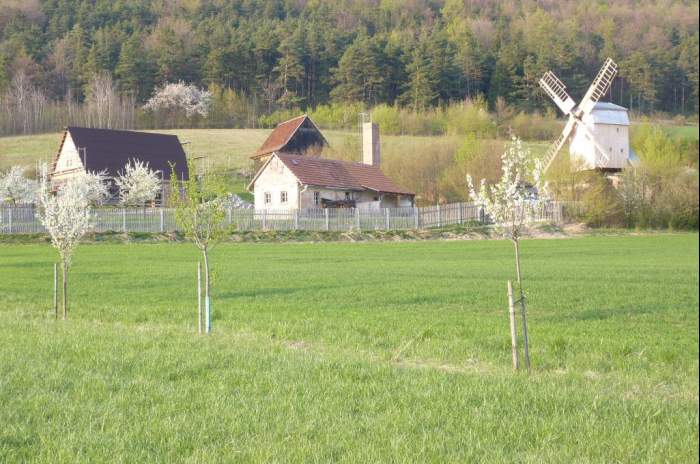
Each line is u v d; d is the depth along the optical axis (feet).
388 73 579.07
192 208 63.62
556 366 46.68
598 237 230.07
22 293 89.45
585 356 48.93
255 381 39.58
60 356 46.65
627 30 574.97
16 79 559.38
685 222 252.62
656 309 75.31
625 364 46.65
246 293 89.51
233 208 224.12
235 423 31.58
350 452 27.99
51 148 469.16
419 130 519.19
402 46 594.65
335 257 154.92
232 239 205.57
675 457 28.04
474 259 150.82
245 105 609.83
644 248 184.96
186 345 51.24
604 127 329.52
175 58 603.26
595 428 31.45
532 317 69.92
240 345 51.90
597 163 324.19
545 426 31.48
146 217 206.39
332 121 560.20
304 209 225.15
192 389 38.01
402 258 153.38
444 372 42.88
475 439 30.01
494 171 323.16
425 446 28.76
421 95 556.51
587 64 545.85
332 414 33.22
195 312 71.92
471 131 481.05
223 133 543.39
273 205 275.18
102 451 28.14
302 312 72.18
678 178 263.29
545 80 347.97
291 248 184.14
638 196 261.03
